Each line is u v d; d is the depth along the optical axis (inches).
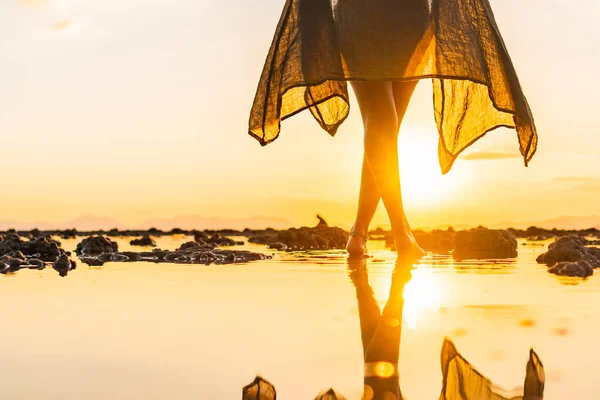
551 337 73.7
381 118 183.2
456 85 186.1
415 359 63.8
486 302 100.7
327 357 64.8
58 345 70.7
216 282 131.6
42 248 217.6
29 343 71.7
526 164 174.4
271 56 176.2
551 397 51.1
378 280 133.3
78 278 141.1
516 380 55.9
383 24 166.2
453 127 188.2
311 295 110.7
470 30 167.0
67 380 56.0
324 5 168.2
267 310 94.3
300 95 183.2
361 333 76.7
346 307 97.0
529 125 168.2
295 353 66.3
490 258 195.0
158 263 183.5
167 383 54.9
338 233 284.2
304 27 167.0
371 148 184.7
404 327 80.3
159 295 111.3
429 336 74.9
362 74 166.4
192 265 175.3
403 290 116.5
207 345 70.6
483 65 166.2
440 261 183.3
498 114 181.2
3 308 97.1
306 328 80.0
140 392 52.3
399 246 193.5
